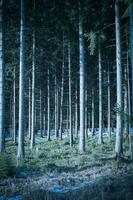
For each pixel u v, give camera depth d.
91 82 32.69
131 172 12.42
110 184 10.31
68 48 27.64
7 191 10.17
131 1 8.62
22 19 18.34
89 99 40.78
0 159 12.73
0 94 17.81
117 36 17.48
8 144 30.05
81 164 15.34
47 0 20.81
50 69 33.47
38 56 29.03
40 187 10.79
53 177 12.45
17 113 44.12
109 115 30.44
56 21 22.69
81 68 20.11
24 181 11.62
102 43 23.53
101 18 20.95
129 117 5.95
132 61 9.64
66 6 20.98
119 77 17.19
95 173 12.91
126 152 18.55
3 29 18.44
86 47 24.86
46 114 45.69
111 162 15.01
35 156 18.73
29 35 25.66
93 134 35.22
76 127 34.03
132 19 9.49
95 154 18.06
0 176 12.19
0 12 18.56
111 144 25.48
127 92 26.67
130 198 8.50
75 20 21.88
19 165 14.05
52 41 28.02
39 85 37.38
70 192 9.62
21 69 17.81
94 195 9.16
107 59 26.89
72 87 35.59
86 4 20.45
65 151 21.22
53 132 47.84
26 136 40.81
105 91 40.16
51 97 43.03
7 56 27.75
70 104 27.11
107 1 19.66
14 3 19.45
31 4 20.34
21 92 17.53
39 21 21.50
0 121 17.61
